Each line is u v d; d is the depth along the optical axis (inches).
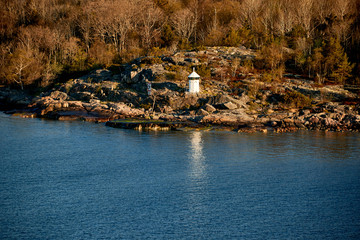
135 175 1670.8
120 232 1152.8
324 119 2701.8
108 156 1983.3
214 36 4943.4
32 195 1430.9
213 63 3794.3
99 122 3006.9
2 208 1312.7
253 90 3193.9
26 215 1259.8
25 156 1988.2
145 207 1326.3
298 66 3887.8
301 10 5064.0
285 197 1418.6
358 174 1674.5
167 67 3634.4
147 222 1216.2
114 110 3179.1
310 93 3196.4
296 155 1983.3
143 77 3548.2
